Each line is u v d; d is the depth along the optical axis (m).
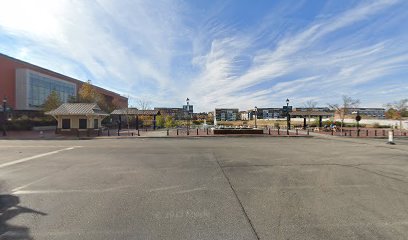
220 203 4.99
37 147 14.90
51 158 10.63
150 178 7.05
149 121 47.88
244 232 3.73
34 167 8.65
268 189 5.96
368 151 13.21
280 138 22.86
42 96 45.44
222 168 8.48
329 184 6.42
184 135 25.02
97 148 14.40
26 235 3.62
